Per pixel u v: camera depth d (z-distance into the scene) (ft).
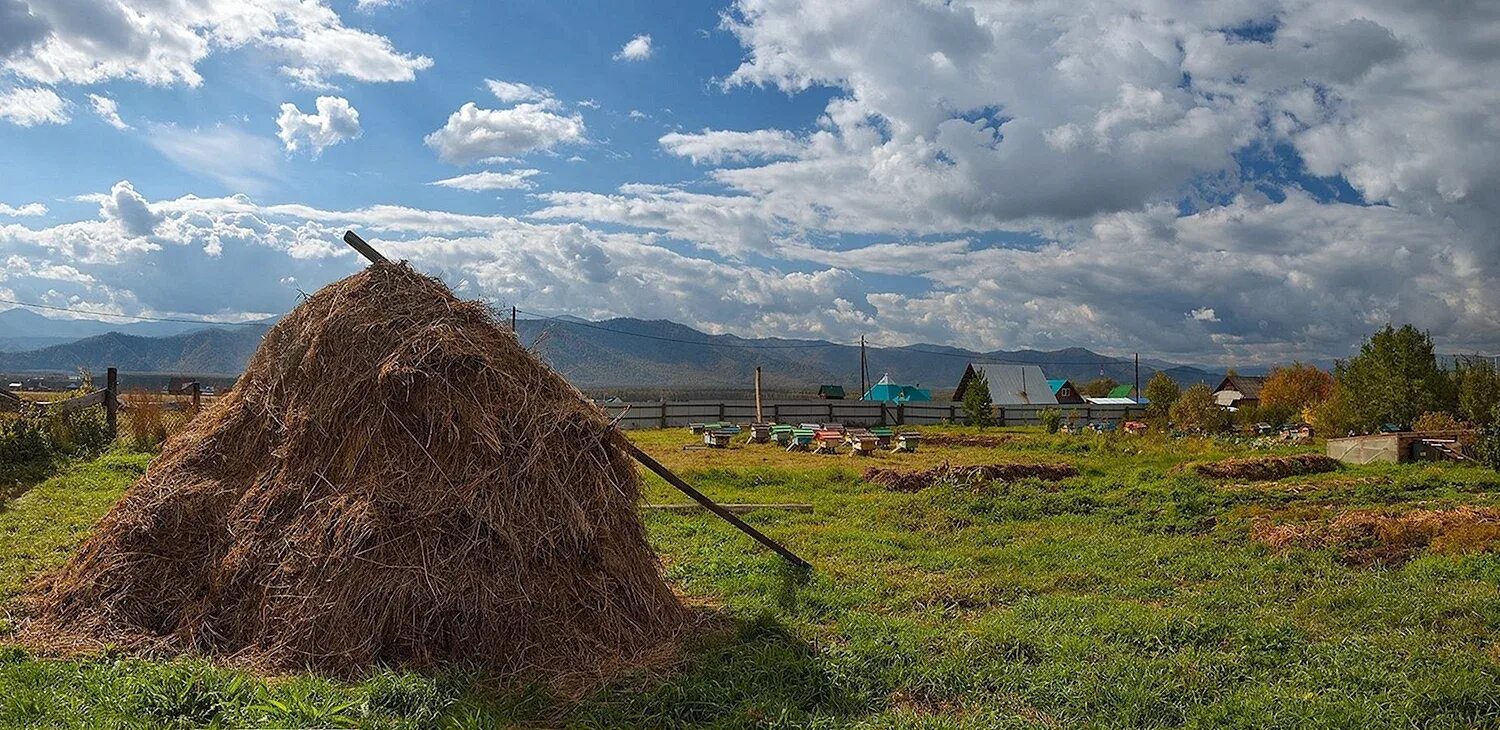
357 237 25.07
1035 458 83.71
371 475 22.39
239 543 22.90
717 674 20.85
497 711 18.92
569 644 22.11
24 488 49.47
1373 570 34.24
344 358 23.77
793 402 155.74
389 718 18.07
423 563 21.47
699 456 85.30
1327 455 78.84
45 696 18.38
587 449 24.45
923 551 37.88
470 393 23.26
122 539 24.31
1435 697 19.16
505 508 22.50
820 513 48.39
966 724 18.29
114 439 68.59
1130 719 18.66
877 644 22.67
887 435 96.73
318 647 20.84
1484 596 28.09
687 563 34.47
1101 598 29.17
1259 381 236.43
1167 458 81.97
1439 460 72.74
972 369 192.85
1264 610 27.89
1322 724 18.02
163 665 20.16
